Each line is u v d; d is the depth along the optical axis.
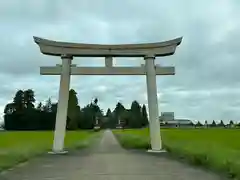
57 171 12.51
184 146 21.70
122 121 135.00
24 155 17.27
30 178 10.77
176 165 14.48
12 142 32.34
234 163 12.27
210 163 13.79
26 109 99.88
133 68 22.11
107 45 21.73
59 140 21.34
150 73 21.73
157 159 17.33
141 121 129.50
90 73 21.89
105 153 21.67
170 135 45.38
